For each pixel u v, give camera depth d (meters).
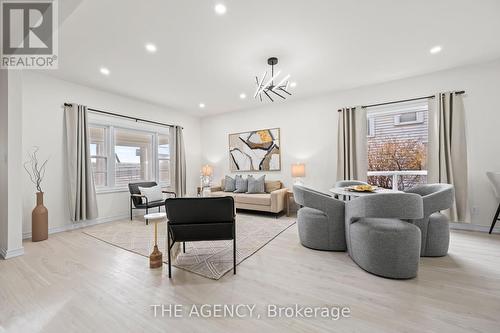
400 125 3.83
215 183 5.86
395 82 3.68
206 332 1.25
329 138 4.32
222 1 1.85
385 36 2.41
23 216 3.02
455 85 3.22
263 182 4.75
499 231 2.96
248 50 2.66
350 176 3.91
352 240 2.14
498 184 2.77
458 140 3.12
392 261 1.81
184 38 2.39
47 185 3.26
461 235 2.91
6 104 2.33
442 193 2.25
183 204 1.86
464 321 1.31
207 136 6.02
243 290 1.68
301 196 2.54
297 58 2.88
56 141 3.37
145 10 1.94
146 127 4.73
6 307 1.48
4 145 2.36
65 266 2.11
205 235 1.95
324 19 2.11
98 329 1.28
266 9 1.96
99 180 4.01
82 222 3.63
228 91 4.10
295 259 2.24
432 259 2.20
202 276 1.90
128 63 2.95
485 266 2.03
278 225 3.58
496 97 2.98
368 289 1.67
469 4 1.93
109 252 2.48
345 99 4.14
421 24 2.21
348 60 2.95
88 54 2.69
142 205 3.96
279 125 4.89
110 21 2.08
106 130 4.11
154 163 4.95
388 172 3.88
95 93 3.86
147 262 2.21
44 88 3.26
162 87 3.86
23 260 2.26
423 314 1.37
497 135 2.98
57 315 1.40
